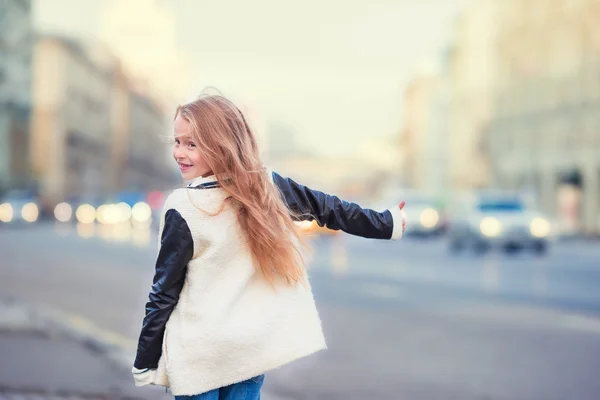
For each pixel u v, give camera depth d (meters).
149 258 20.44
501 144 55.31
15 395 5.83
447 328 9.59
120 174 102.19
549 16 48.62
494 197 25.64
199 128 2.71
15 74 64.69
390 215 2.93
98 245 25.84
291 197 2.84
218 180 2.69
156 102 133.38
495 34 57.38
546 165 48.97
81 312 10.66
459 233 25.44
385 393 6.31
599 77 43.72
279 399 6.04
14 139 64.12
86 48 84.75
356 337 8.95
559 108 47.53
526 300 12.35
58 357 7.36
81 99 83.06
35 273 16.22
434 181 86.31
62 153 74.56
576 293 13.27
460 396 6.24
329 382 6.72
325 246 30.19
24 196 45.41
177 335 2.66
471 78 63.62
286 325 2.71
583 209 44.94
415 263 20.33
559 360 7.71
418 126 94.94
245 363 2.66
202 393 2.67
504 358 7.79
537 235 23.91
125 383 6.27
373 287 14.17
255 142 2.82
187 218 2.65
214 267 2.68
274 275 2.74
